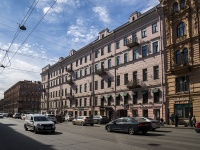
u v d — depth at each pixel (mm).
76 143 13227
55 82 74125
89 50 54375
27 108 112750
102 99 48438
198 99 29359
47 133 19422
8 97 141125
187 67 30594
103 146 12023
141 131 18188
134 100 39750
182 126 29047
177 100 31953
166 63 34125
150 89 36406
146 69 37688
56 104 72125
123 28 42781
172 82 32969
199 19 30609
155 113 35188
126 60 42312
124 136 17047
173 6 33938
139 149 11016
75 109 59312
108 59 47125
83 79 56531
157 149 11016
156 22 36312
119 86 43406
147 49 37594
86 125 33750
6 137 16750
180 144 12703
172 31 33625
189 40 31203
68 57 64375
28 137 16547
